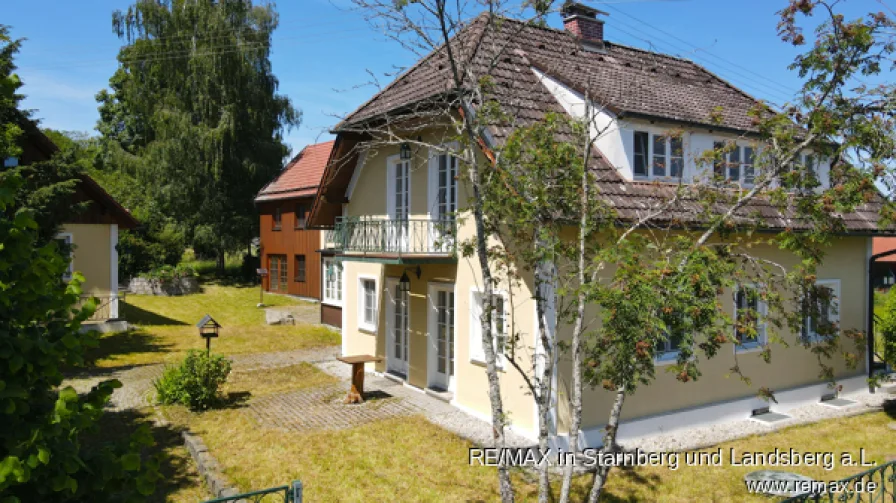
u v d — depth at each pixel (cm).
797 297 633
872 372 1336
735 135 1146
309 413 1108
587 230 627
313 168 2884
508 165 658
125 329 2062
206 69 3272
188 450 923
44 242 1173
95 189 2000
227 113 3275
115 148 3441
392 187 1331
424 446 932
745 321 568
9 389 304
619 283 538
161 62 3328
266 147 3506
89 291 2025
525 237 684
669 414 1015
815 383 1238
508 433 967
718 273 552
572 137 787
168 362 1590
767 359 596
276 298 2961
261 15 3459
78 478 338
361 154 1418
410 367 1288
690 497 782
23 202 1198
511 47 1173
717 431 1040
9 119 1182
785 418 1123
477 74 809
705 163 827
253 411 1123
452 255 1105
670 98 1207
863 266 1338
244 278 3556
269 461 873
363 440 959
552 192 644
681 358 526
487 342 636
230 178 3478
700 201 693
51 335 348
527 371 931
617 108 976
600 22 1405
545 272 680
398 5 654
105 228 2056
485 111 690
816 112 622
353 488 787
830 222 639
